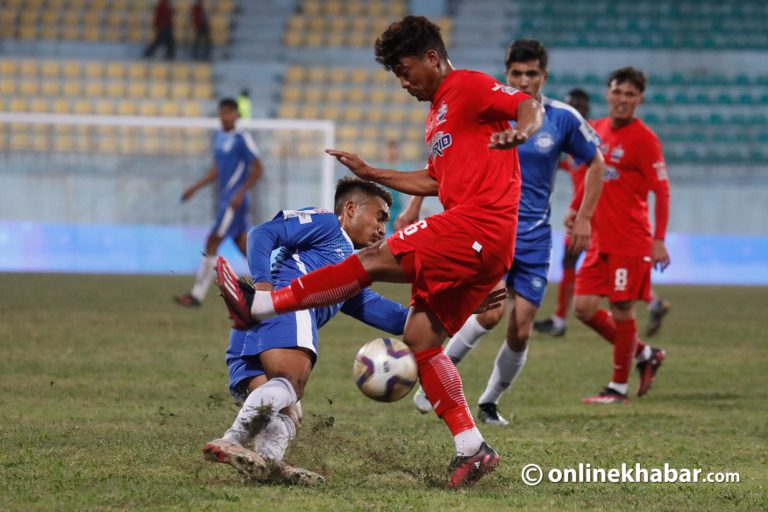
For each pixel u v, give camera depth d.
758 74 65.94
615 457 11.61
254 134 51.75
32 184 50.84
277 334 9.80
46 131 58.41
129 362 19.08
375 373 9.25
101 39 66.62
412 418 14.26
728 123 61.66
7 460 10.41
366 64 66.25
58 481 9.38
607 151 16.97
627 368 16.66
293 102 63.00
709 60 66.25
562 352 22.95
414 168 56.66
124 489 9.07
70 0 68.38
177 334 23.62
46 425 12.69
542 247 14.23
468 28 67.81
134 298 32.91
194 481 9.48
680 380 19.19
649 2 69.69
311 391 16.62
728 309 34.34
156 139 56.72
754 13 69.12
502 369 14.22
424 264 9.34
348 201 11.00
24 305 29.73
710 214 53.94
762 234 53.88
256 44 67.00
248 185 30.28
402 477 9.98
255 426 9.37
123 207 51.09
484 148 9.54
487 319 14.16
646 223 16.86
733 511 8.88
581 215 14.61
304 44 67.06
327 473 10.06
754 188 53.97
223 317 27.64
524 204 14.23
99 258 49.91
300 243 10.42
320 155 51.22
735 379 19.36
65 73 63.00
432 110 9.86
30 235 49.81
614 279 16.67
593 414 15.20
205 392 15.86
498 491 9.52
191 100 62.69
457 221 9.35
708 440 13.05
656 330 25.16
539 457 11.52
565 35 67.50
